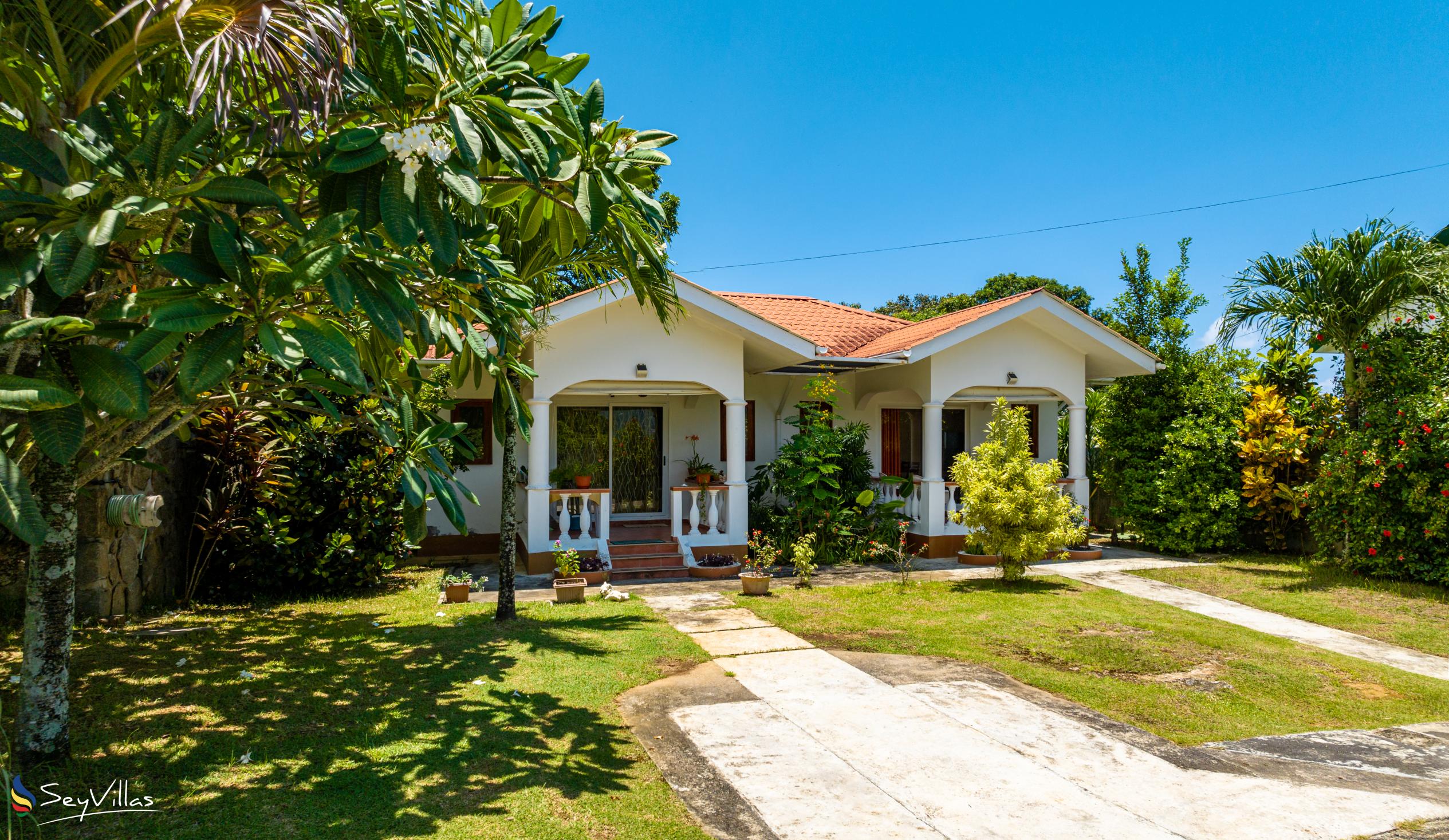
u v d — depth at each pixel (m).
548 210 4.64
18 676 5.94
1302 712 6.25
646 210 4.13
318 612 9.09
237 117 3.98
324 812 3.98
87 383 2.71
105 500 8.16
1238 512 14.03
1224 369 14.85
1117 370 14.98
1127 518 14.96
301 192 4.46
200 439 9.60
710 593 10.73
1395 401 11.10
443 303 5.36
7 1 3.43
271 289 3.12
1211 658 7.63
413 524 4.63
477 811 4.10
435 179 3.44
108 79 3.53
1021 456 11.50
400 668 6.67
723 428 15.03
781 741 5.48
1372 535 11.30
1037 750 5.40
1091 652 7.84
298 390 6.43
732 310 11.82
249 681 6.13
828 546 13.32
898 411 16.39
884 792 4.70
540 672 6.67
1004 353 14.19
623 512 14.64
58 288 2.74
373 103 3.83
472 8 4.36
